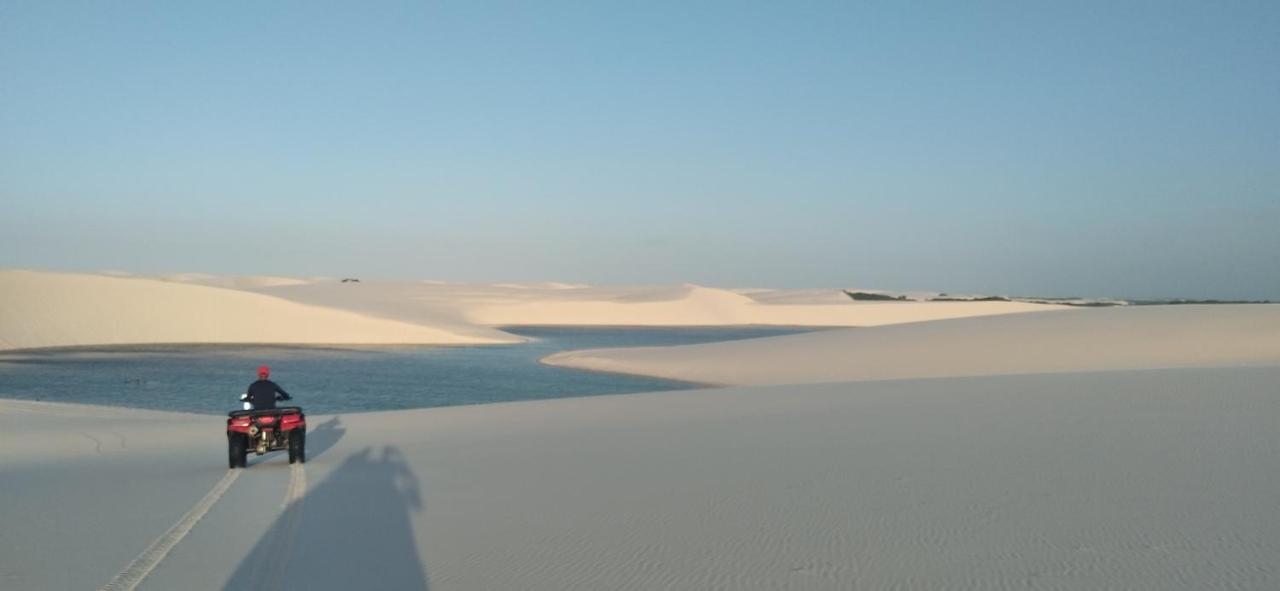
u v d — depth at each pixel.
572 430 16.41
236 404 31.67
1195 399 15.75
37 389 35.94
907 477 9.19
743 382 38.84
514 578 5.92
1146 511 7.20
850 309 168.50
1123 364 35.59
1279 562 5.63
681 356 47.44
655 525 7.37
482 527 7.61
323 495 9.75
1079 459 9.92
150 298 74.69
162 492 10.16
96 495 9.93
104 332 67.25
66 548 7.02
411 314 102.88
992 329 45.38
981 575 5.60
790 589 5.44
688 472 10.22
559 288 185.88
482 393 36.06
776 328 149.12
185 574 6.19
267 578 6.06
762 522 7.31
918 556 6.09
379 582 5.93
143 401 32.34
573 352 57.12
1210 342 37.72
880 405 17.89
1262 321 40.66
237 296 80.19
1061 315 49.12
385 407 31.83
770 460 10.86
